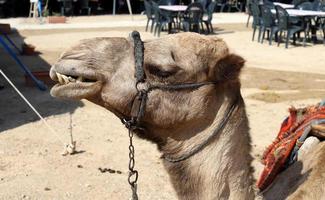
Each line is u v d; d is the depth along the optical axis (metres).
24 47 7.98
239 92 1.43
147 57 1.38
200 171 1.39
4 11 14.00
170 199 2.99
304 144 1.49
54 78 1.38
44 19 12.80
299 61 7.53
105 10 15.55
